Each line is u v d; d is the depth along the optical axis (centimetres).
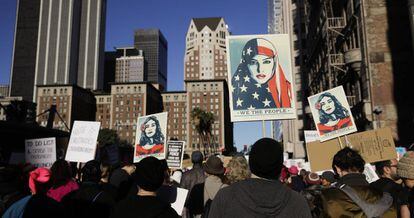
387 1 2428
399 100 2286
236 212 286
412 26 1905
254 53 929
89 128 955
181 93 16425
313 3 3981
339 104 895
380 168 546
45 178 395
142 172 341
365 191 343
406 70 2314
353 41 2700
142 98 14625
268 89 906
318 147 909
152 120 1009
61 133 1934
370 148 862
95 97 16262
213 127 14350
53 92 14175
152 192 345
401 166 378
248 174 475
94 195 469
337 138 897
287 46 932
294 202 289
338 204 335
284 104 898
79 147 947
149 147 993
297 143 5622
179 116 16200
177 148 1134
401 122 2258
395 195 478
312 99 930
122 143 13500
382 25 2405
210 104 14575
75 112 14288
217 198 303
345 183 384
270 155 302
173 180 1005
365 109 2328
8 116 1978
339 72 3031
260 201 283
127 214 322
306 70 5044
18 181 458
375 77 2345
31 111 2061
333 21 3117
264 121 895
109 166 612
